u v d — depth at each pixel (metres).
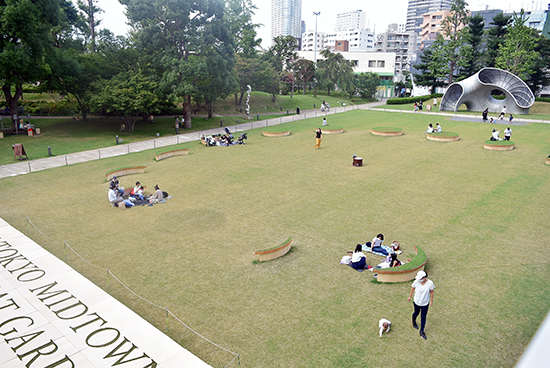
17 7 34.91
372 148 34.84
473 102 54.44
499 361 10.03
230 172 28.72
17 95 41.53
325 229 18.64
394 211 20.58
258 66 67.31
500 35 71.38
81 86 45.06
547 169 26.81
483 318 11.79
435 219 19.41
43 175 28.67
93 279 14.51
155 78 45.47
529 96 50.44
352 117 54.22
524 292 13.08
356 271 14.77
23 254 16.44
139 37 44.34
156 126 49.28
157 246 17.16
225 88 49.06
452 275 14.30
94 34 61.06
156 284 14.10
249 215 20.56
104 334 11.39
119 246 17.19
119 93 41.56
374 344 10.77
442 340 10.88
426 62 85.50
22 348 10.87
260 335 11.26
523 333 11.05
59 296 13.34
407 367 9.91
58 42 51.06
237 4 71.44
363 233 18.09
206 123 52.72
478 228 18.23
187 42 44.53
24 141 39.56
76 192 24.75
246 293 13.41
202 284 14.05
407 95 120.31
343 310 12.34
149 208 21.84
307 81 98.19
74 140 40.81
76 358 10.45
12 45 36.62
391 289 13.48
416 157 31.22
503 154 30.98
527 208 20.38
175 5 42.38
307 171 28.53
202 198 23.30
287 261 15.65
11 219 20.42
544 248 16.12
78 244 17.41
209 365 10.14
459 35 73.19
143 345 10.91
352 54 120.12
